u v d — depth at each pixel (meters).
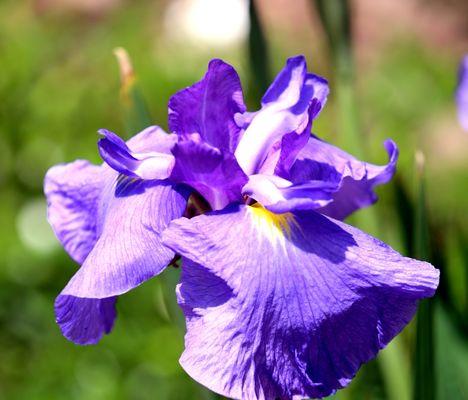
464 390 0.71
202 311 0.51
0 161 1.22
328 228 0.53
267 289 0.51
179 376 0.92
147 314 1.01
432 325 0.61
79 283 0.52
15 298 1.04
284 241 0.52
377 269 0.52
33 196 1.20
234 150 0.57
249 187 0.54
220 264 0.51
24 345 1.00
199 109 0.55
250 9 0.68
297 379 0.51
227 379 0.50
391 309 0.52
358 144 0.72
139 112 0.62
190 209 0.56
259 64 0.69
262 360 0.51
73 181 0.57
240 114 0.56
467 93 0.86
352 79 0.73
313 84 0.57
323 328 0.51
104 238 0.53
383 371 0.70
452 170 1.33
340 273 0.52
